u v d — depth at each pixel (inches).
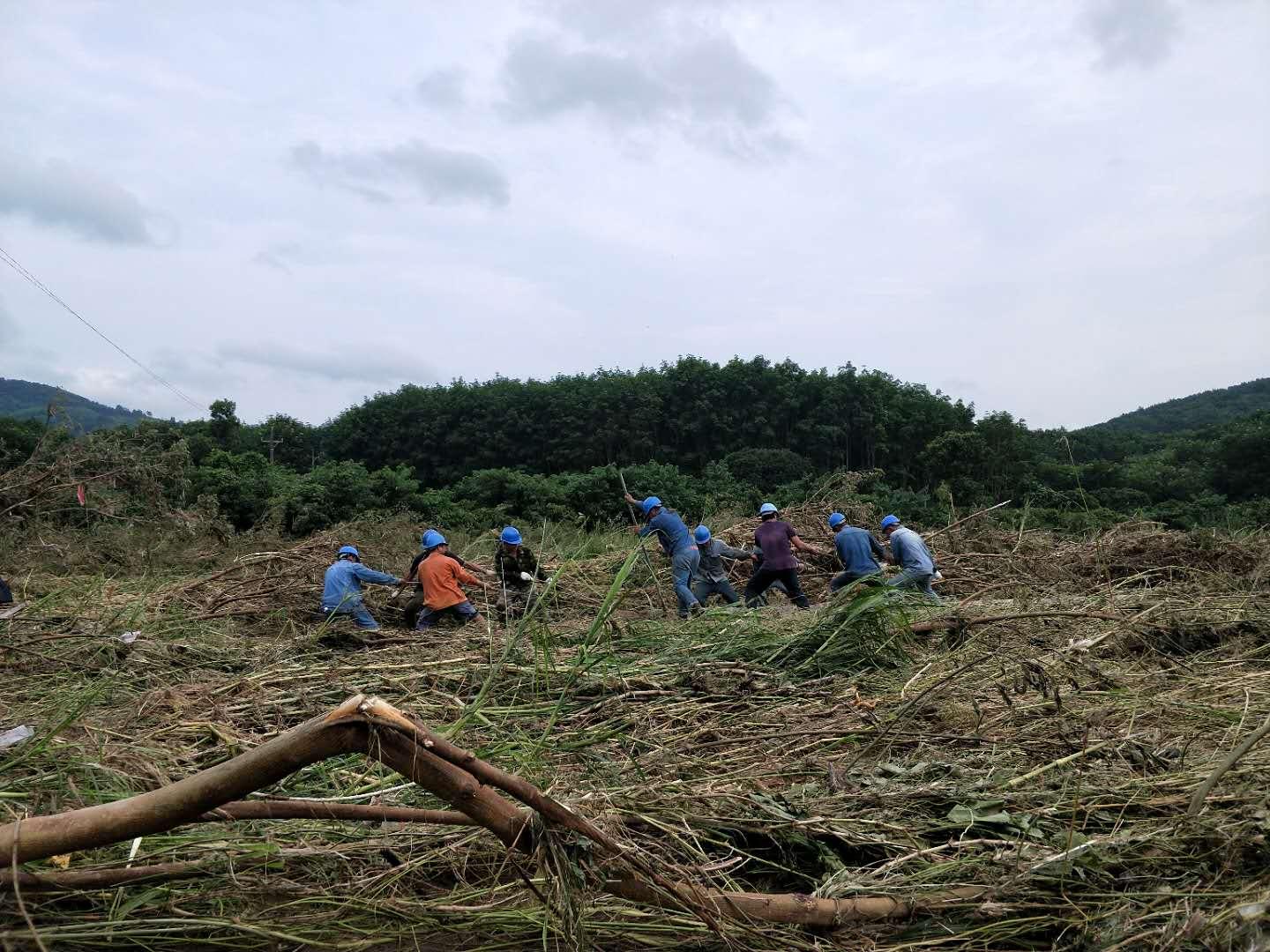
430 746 87.6
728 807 136.3
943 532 519.5
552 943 109.5
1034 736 172.4
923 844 126.6
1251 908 97.2
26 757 132.3
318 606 390.3
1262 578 371.2
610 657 236.5
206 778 84.0
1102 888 113.3
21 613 283.1
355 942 107.3
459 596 378.6
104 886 101.0
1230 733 162.1
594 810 128.0
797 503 740.7
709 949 107.3
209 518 532.7
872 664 246.8
